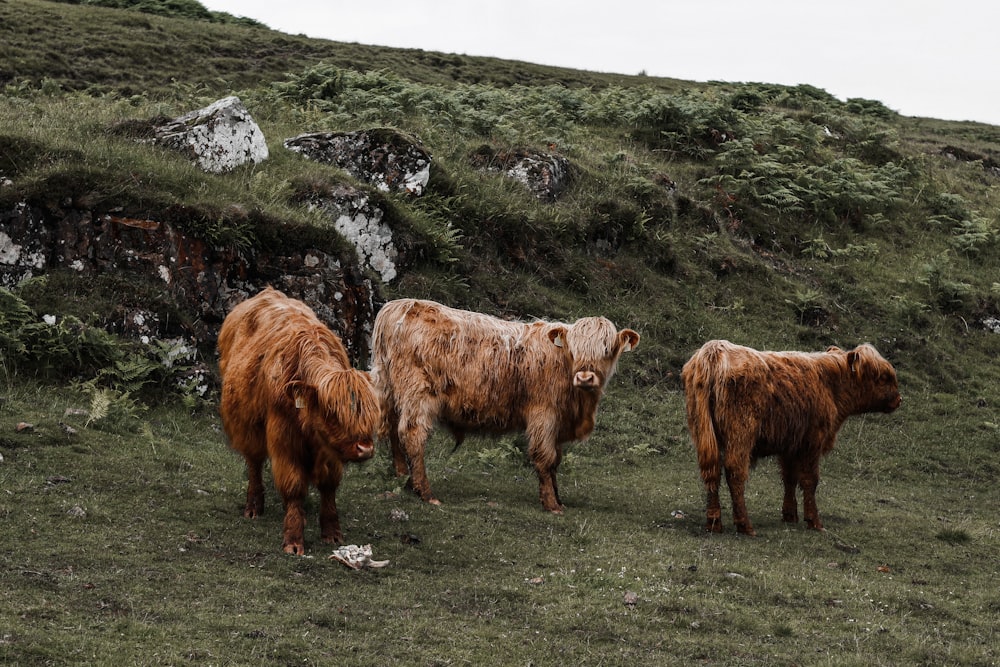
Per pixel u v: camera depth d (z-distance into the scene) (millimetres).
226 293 13133
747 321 19219
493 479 11180
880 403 10203
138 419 10617
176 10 40750
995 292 22688
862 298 21203
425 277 16469
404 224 16516
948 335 20656
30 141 13305
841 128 31453
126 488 8305
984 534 10883
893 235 24750
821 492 12453
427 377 9648
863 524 10688
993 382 19000
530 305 17141
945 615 7531
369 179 17656
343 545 7652
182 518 7812
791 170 25312
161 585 6320
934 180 29078
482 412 9734
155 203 12773
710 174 24594
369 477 9969
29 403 10039
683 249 20719
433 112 23047
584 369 9328
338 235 14258
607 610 6809
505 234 18297
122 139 15375
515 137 22188
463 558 7789
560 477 11773
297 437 7270
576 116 28094
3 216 11930
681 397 16141
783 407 9555
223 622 5844
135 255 12430
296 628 5926
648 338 17672
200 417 11477
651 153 25516
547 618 6578
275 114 22344
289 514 7391
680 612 6902
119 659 5156
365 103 23578
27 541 6730
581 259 18844
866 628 6930
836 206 24812
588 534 8789
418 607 6566
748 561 8453
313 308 13531
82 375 11164
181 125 15922
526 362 9703
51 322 11391
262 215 13641
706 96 32438
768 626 6797
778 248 22609
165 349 11758
